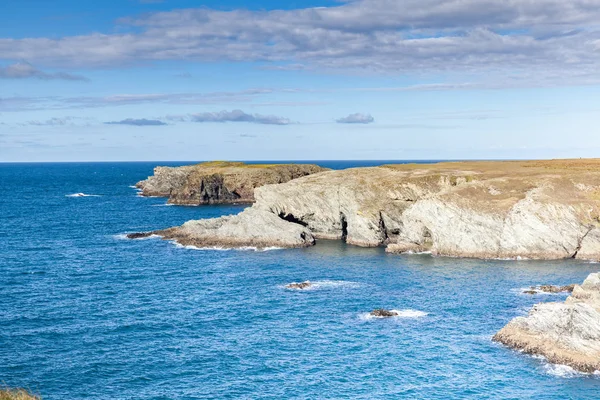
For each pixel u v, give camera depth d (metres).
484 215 97.19
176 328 60.12
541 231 94.06
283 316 64.19
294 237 110.81
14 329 59.50
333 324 61.16
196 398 43.88
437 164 148.75
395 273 85.25
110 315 64.69
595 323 49.34
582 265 87.94
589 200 97.12
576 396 43.12
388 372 48.41
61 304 69.19
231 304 69.19
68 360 51.16
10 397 28.48
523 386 44.97
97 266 91.75
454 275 82.94
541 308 54.81
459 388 45.00
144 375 48.09
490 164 144.50
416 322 61.38
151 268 90.31
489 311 64.81
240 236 110.94
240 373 48.50
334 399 43.53
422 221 102.94
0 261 95.62
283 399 43.66
